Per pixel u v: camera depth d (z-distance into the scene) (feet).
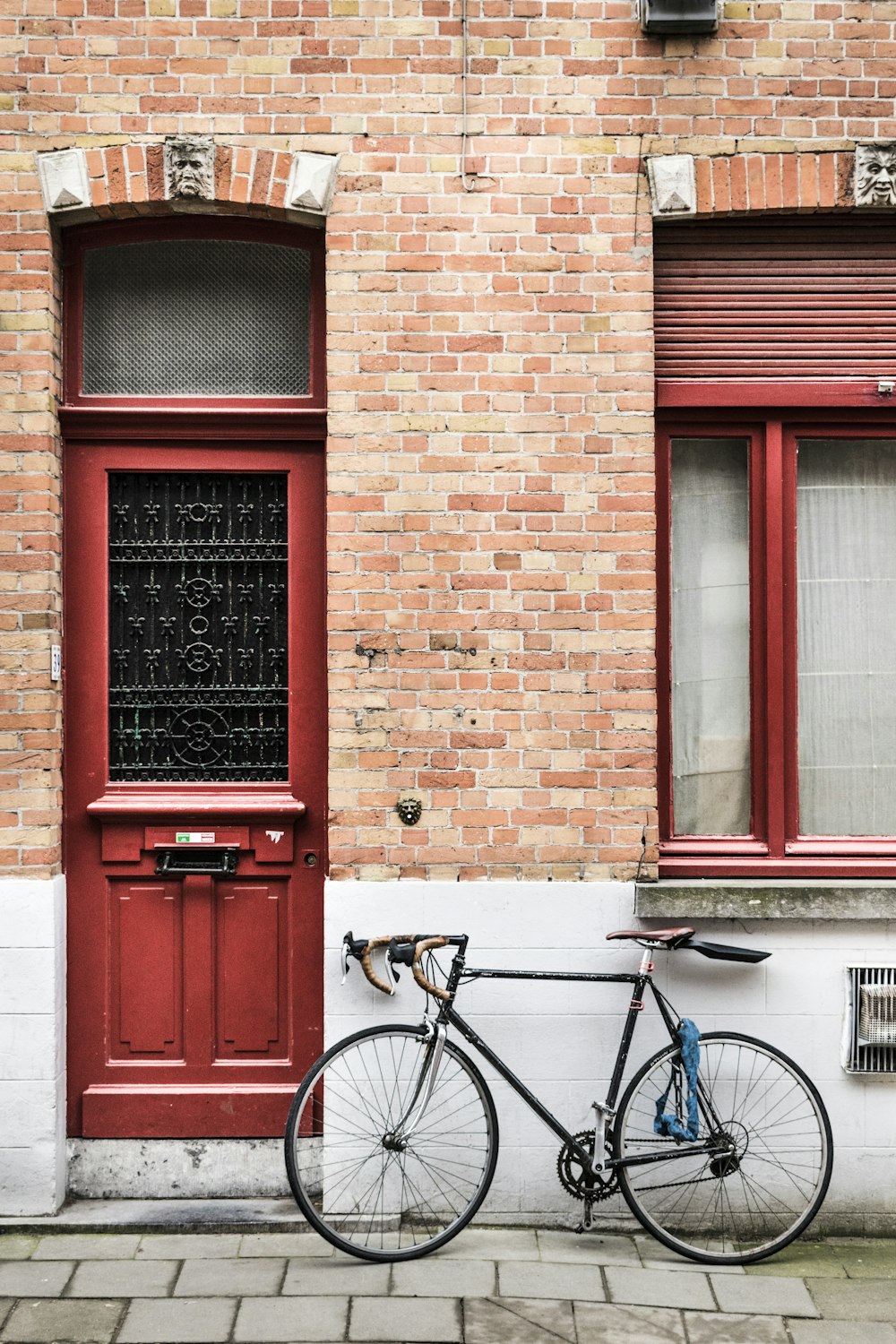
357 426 14.28
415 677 14.26
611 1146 13.52
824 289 14.98
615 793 14.33
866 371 15.01
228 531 15.08
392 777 14.25
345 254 14.28
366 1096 14.16
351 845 14.21
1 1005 14.03
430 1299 12.26
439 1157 14.20
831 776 15.33
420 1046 14.03
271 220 14.75
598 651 14.33
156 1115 14.71
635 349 14.38
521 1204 14.21
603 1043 14.26
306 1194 13.41
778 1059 13.83
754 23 14.42
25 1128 14.05
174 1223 13.89
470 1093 14.24
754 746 15.15
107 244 14.98
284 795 14.96
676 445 15.29
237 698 15.05
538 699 14.30
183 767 15.01
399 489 14.29
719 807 15.20
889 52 14.48
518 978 13.69
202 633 15.07
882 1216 14.29
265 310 15.17
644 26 14.26
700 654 15.30
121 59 14.19
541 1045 14.24
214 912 14.96
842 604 15.30
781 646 15.14
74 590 14.90
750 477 15.20
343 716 14.21
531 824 14.29
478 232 14.34
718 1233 14.10
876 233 14.97
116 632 15.03
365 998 14.21
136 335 15.14
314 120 14.25
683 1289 12.67
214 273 15.17
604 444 14.35
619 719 14.33
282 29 14.25
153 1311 11.96
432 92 14.33
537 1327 11.76
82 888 14.84
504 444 14.33
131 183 14.19
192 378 15.11
